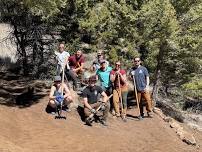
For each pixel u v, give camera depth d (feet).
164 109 81.25
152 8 66.59
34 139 47.26
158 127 61.67
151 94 75.66
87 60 76.64
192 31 70.85
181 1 71.46
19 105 56.49
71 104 57.47
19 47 82.07
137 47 70.95
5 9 74.54
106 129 55.01
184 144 60.64
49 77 75.51
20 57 79.41
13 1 65.16
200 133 74.23
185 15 72.08
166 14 66.54
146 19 67.31
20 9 73.26
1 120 49.37
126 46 69.15
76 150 46.73
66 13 73.31
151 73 73.15
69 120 54.13
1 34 88.48
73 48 73.05
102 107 54.65
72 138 49.39
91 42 73.26
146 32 68.28
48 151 44.91
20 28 77.10
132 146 52.34
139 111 62.34
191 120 83.82
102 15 72.23
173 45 68.85
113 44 70.38
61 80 60.03
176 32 67.97
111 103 60.39
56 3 60.18
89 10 73.05
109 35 69.87
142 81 61.52
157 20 67.21
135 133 57.26
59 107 55.01
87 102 54.24
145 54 72.54
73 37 74.64
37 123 51.39
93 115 54.03
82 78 65.00
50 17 70.79
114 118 59.00
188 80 75.77
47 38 78.28
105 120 55.62
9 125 48.88
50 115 54.34
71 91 60.49
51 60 76.33
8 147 41.93
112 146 50.29
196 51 71.41
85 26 71.41
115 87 59.47
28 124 50.62
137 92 62.08
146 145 54.39
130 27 68.85
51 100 54.13
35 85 68.49
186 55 71.61
